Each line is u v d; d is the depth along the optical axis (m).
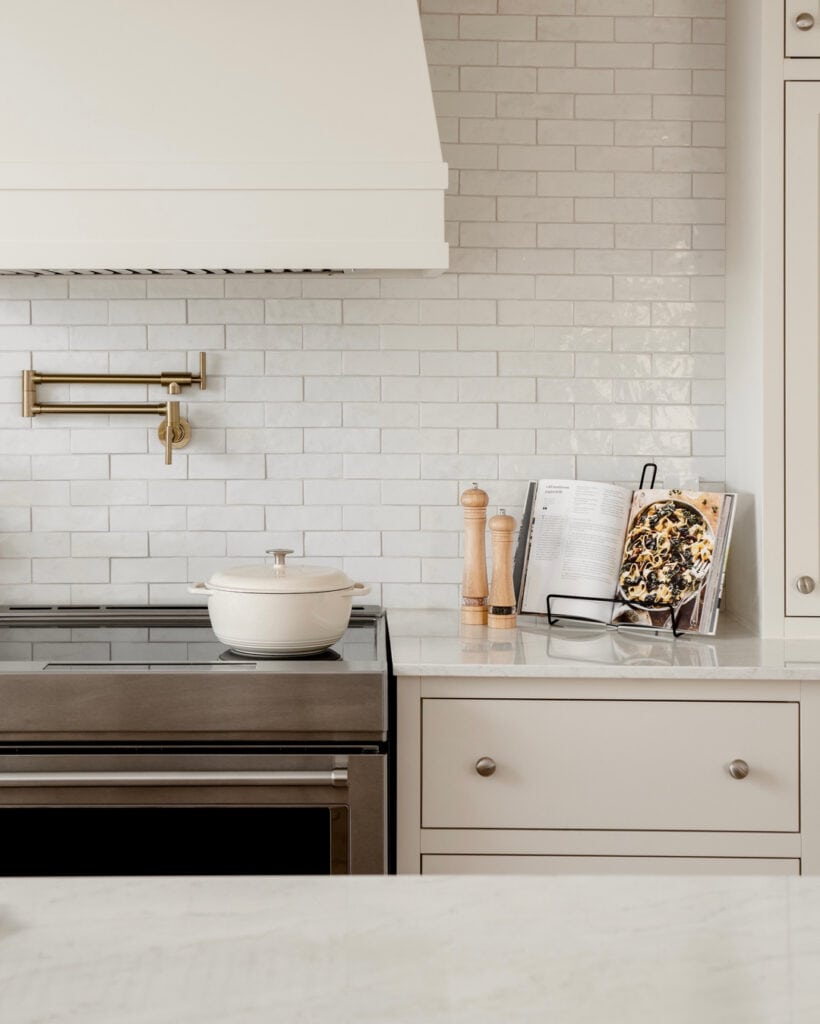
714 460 2.66
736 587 2.55
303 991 0.71
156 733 1.92
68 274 2.40
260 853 1.93
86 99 2.15
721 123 2.63
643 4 2.63
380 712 1.92
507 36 2.63
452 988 0.72
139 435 2.64
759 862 2.05
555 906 0.86
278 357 2.63
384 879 0.92
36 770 1.92
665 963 0.76
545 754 2.04
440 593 2.67
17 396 2.63
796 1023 0.67
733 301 2.56
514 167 2.64
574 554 2.44
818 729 2.04
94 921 0.83
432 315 2.64
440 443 2.65
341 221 2.15
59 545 2.64
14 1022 0.67
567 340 2.65
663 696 2.03
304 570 2.13
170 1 2.14
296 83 2.15
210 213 2.15
